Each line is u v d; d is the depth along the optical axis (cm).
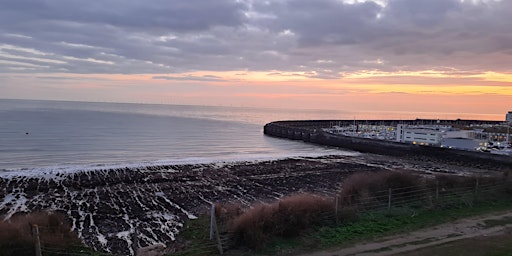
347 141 7812
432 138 7800
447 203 1898
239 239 1314
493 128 10125
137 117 18625
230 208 2047
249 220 1341
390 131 11662
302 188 3478
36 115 15538
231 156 6147
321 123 15825
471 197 2020
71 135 8569
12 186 3312
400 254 1209
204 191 3294
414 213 1720
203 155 6362
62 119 13912
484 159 5394
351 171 4622
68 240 1365
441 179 2322
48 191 3158
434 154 6044
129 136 9038
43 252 1161
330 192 3291
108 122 13700
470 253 1216
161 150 6825
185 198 3005
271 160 5503
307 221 1448
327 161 5603
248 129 13550
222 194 3181
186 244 1448
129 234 2066
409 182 2095
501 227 1548
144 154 6203
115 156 5847
